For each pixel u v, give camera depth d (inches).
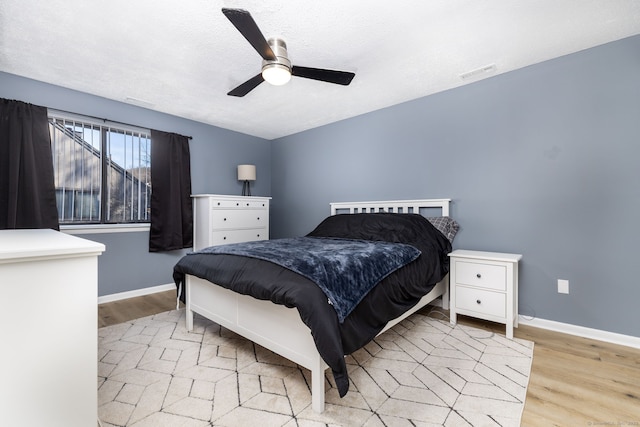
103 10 69.6
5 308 30.0
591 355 76.7
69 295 33.7
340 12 70.4
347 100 126.8
